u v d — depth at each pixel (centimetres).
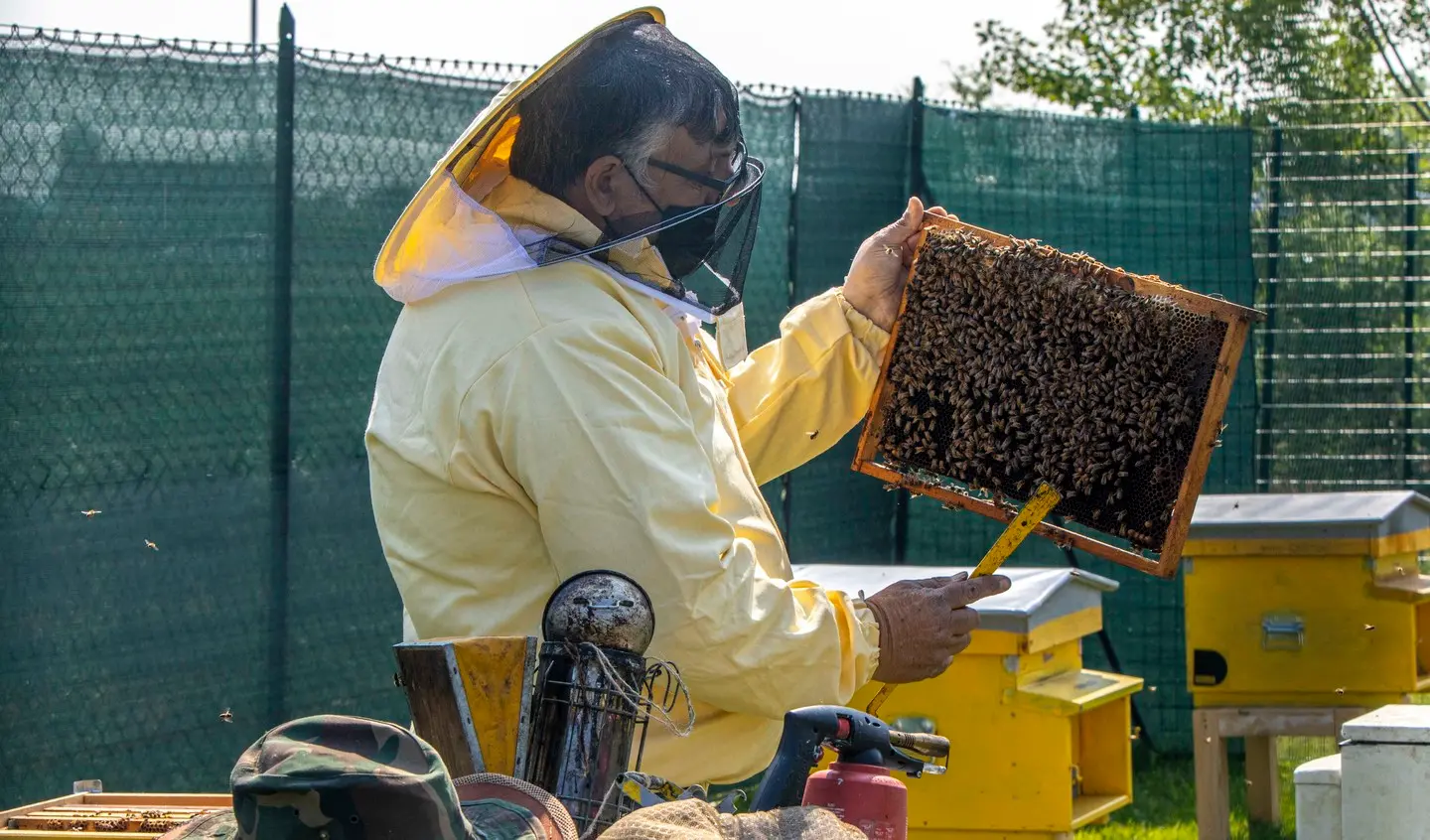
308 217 530
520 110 238
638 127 233
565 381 222
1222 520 518
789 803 186
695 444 229
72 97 484
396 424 239
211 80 510
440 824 146
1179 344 271
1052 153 707
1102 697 430
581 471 219
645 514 217
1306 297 719
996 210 701
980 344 281
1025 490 283
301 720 154
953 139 697
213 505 513
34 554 478
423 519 236
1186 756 727
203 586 512
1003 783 421
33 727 477
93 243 489
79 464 486
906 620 249
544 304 229
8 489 473
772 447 302
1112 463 275
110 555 493
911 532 708
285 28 521
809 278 665
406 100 550
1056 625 439
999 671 421
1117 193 712
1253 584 521
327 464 538
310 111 529
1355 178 715
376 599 552
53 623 482
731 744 239
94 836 209
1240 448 712
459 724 192
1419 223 712
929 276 285
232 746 518
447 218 236
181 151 505
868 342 295
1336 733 514
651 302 246
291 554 530
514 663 195
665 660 213
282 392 526
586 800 189
